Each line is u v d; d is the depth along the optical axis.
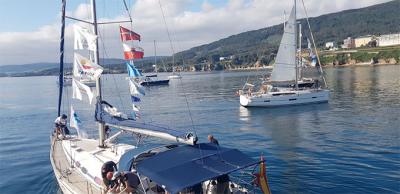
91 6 16.47
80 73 15.98
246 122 37.16
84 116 44.59
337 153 23.11
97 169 14.76
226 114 43.06
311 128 32.31
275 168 20.36
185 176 10.62
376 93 56.09
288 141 27.52
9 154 27.02
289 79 49.41
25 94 91.31
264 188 12.18
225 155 11.78
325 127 32.38
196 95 68.44
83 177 15.47
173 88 90.12
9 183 20.14
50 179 20.48
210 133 32.06
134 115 17.50
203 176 10.60
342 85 73.62
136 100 17.41
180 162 11.36
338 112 40.56
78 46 16.05
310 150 24.27
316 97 48.47
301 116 39.44
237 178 17.48
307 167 20.34
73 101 62.59
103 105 17.30
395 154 22.25
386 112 38.22
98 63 16.53
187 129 34.44
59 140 21.17
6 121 44.19
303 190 16.92
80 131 19.16
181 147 12.52
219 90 78.00
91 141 19.66
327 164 20.78
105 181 12.67
